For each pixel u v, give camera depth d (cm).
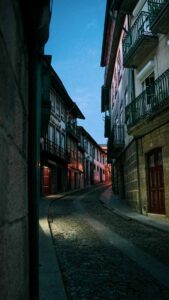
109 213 1579
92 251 728
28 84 260
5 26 155
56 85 2945
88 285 481
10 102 165
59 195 2770
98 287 471
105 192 3391
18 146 191
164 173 1273
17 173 184
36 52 266
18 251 183
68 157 3572
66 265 602
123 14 1767
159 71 1337
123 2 1614
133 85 1659
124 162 2106
